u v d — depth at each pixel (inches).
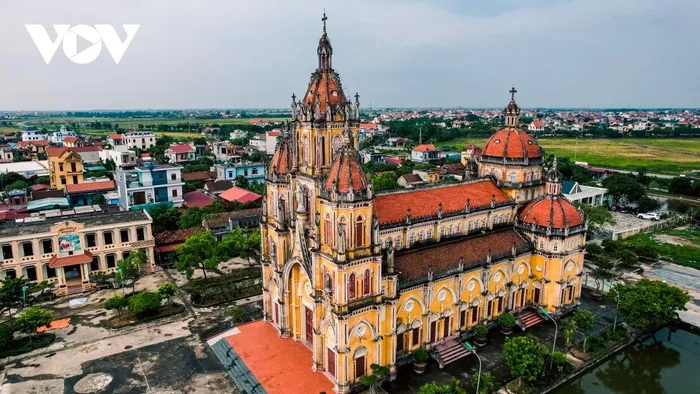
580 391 2593.5
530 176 3513.8
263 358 2701.8
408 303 2605.8
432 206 3016.7
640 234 5270.7
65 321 3203.7
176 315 3292.3
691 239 5098.4
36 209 5497.1
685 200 6786.4
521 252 3171.8
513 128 3599.9
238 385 2466.8
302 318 2847.0
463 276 2842.0
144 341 2935.5
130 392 2411.4
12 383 2480.3
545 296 3233.3
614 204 6653.5
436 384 2326.5
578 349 2847.0
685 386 2657.5
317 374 2544.3
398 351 2640.3
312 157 2598.4
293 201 2765.7
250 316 3284.9
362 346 2407.7
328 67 2642.7
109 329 3088.1
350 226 2235.5
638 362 2898.6
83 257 3767.2
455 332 2878.9
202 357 2753.4
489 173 3607.3
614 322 3125.0
